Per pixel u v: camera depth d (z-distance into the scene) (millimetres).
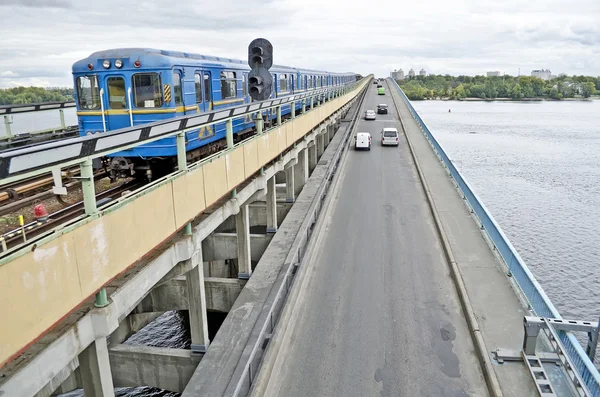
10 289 4512
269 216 18203
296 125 17453
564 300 24797
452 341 10234
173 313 20531
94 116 12125
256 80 12312
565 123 90062
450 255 14133
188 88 13102
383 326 10828
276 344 9641
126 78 11812
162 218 7359
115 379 11383
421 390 8773
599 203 38625
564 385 8227
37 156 4535
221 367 9898
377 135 40062
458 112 119375
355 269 13781
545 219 35281
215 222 10188
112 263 6117
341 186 23422
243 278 14820
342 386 8891
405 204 20250
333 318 11156
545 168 50406
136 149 11453
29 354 5367
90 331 6230
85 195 5672
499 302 11344
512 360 9094
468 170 49875
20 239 7922
